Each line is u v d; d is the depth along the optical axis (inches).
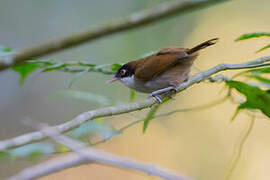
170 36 564.7
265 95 200.8
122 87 523.2
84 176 507.2
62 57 510.0
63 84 524.1
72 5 551.2
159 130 537.0
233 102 240.2
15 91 510.9
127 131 535.2
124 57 527.5
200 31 589.6
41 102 515.8
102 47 528.7
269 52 557.3
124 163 275.3
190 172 498.0
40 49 89.2
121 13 555.8
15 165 458.0
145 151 525.0
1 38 508.1
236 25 588.7
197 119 528.4
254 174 454.9
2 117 497.4
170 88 257.9
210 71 212.8
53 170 260.8
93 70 229.0
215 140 505.7
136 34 544.4
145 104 205.3
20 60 90.4
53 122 511.8
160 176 273.9
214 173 487.5
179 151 520.1
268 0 589.6
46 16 537.6
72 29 543.5
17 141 149.0
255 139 475.8
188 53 260.1
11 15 520.7
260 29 576.7
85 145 240.2
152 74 269.3
